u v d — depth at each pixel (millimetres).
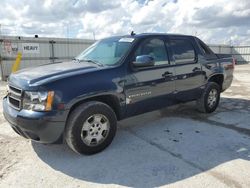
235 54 36938
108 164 3518
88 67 3928
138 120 5492
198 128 4977
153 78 4445
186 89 5188
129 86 4086
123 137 4496
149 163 3533
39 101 3312
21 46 17047
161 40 4789
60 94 3348
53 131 3348
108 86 3789
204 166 3441
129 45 4305
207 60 5676
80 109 3529
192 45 5414
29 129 3332
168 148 4023
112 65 4035
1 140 4383
